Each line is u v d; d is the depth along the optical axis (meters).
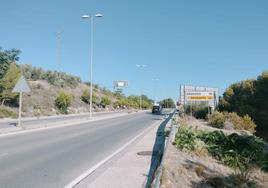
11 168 12.83
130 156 15.84
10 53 55.44
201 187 12.80
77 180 11.12
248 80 67.88
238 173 15.65
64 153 16.78
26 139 22.17
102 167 13.31
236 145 22.39
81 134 26.42
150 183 10.36
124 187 10.14
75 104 81.38
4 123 35.53
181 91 56.56
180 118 41.47
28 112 55.25
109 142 21.58
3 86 53.41
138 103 133.12
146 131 29.67
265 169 19.33
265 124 53.12
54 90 79.00
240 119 43.53
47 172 12.27
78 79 111.12
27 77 82.81
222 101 65.19
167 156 15.16
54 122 37.03
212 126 40.91
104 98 99.44
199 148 19.36
